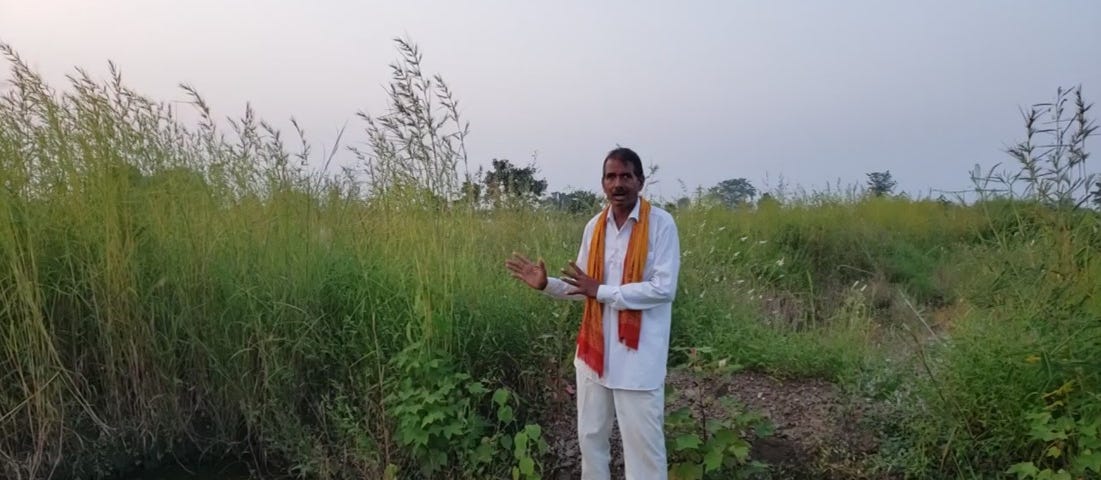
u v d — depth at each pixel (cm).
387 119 506
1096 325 422
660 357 387
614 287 382
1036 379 431
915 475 443
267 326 508
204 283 505
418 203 532
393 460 478
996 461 437
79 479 466
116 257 471
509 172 762
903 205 1362
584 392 408
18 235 455
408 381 473
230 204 540
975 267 559
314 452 481
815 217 1215
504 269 592
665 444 429
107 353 473
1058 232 454
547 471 477
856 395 505
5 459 441
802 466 466
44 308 460
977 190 499
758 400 551
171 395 490
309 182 568
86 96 481
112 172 482
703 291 731
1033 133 457
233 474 498
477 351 528
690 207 1088
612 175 386
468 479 459
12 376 457
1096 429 402
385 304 523
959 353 464
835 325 697
